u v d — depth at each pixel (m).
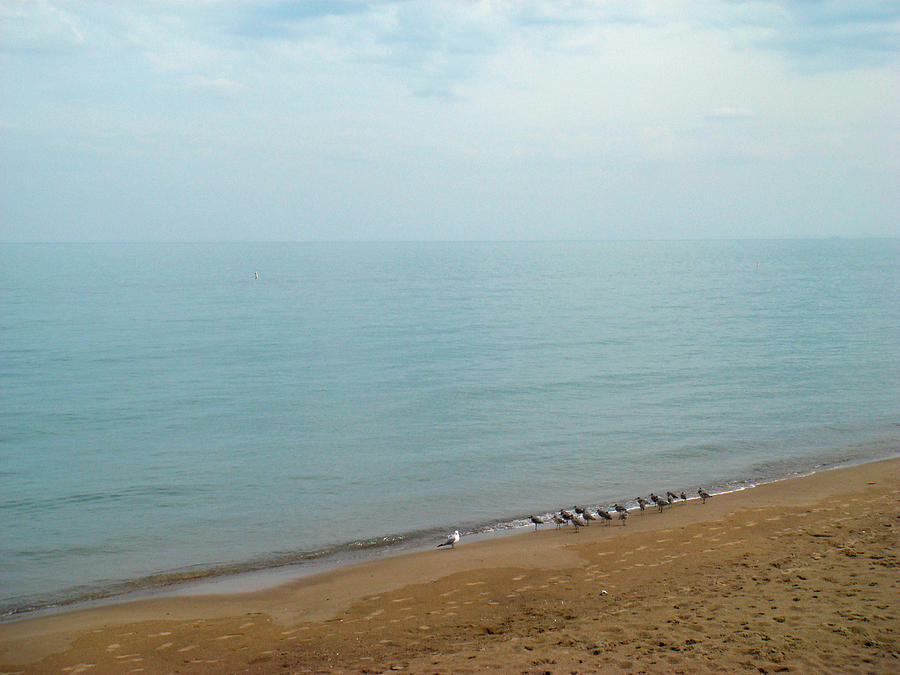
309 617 16.98
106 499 27.31
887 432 35.50
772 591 15.73
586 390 46.88
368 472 30.33
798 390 45.88
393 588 18.56
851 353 60.78
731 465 30.61
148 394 46.56
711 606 15.14
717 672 12.06
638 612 15.31
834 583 15.88
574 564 19.59
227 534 23.72
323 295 131.50
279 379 51.53
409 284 163.25
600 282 170.00
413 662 13.74
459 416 40.09
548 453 32.72
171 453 33.47
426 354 63.03
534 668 12.79
